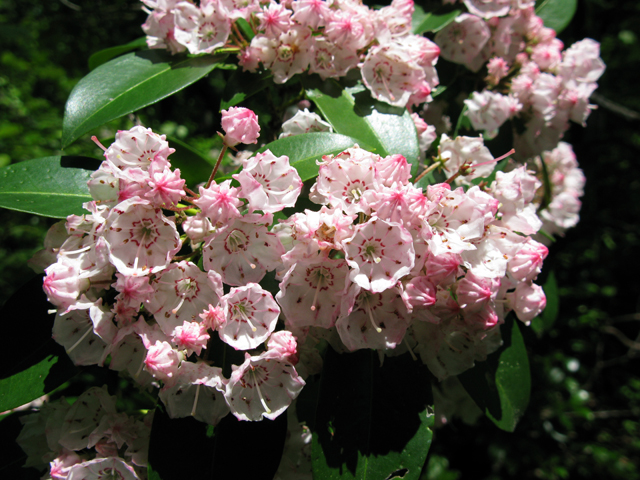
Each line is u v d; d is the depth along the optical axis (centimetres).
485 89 22
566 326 45
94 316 13
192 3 19
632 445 44
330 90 19
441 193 14
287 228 14
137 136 14
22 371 16
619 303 52
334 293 14
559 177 25
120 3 39
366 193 14
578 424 40
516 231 16
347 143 16
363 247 14
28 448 17
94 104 18
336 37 18
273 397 14
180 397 14
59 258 14
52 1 43
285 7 18
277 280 15
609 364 47
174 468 14
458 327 16
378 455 15
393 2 19
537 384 37
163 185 13
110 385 19
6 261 45
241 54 18
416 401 16
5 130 44
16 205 16
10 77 52
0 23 47
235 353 15
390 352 16
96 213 14
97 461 14
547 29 24
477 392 18
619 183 50
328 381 15
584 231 44
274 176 14
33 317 16
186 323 13
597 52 24
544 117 22
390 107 18
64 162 18
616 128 49
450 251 14
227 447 15
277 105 25
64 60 45
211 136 42
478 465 41
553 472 37
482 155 18
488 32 21
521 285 17
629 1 50
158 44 20
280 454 15
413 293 14
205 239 14
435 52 19
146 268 13
